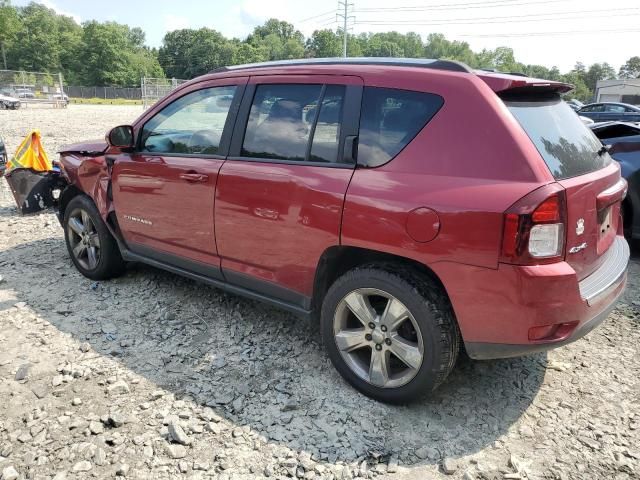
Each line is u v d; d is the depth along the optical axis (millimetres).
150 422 2828
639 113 20781
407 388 2871
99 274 4652
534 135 2633
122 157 4211
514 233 2406
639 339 3824
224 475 2486
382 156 2854
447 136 2680
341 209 2898
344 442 2719
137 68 104875
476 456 2635
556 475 2512
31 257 5344
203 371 3334
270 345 3666
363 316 2977
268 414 2926
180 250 3904
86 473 2477
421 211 2621
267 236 3289
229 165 3463
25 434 2721
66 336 3730
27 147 7277
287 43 131125
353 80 3043
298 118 3232
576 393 3166
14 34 100000
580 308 2574
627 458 2625
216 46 119625
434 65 2900
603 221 2934
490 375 3348
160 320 3998
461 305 2617
